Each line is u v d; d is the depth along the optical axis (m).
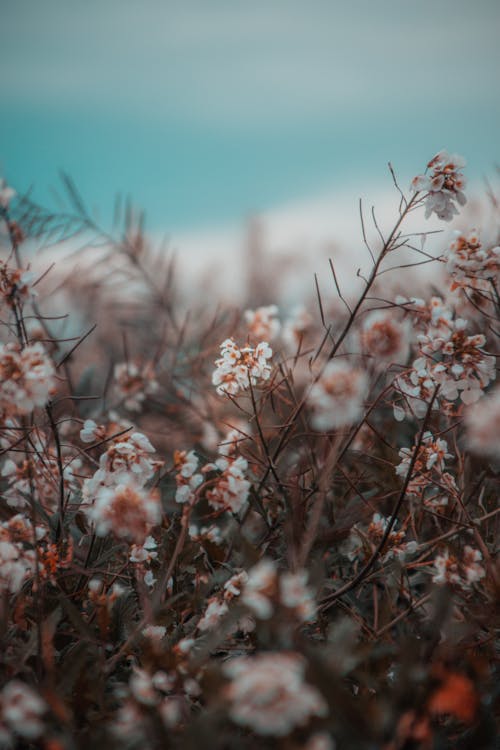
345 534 0.70
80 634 0.62
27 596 0.66
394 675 0.62
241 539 0.62
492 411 0.58
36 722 0.51
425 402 0.70
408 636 0.61
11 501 0.71
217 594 0.64
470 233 0.70
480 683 0.58
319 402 0.56
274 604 0.55
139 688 0.54
